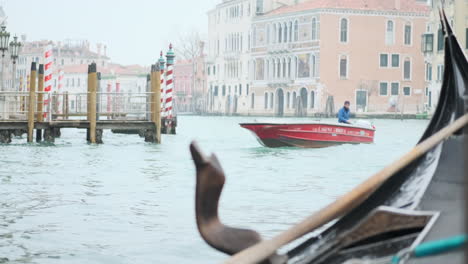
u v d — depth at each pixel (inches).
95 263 279.4
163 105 1396.4
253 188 514.9
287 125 914.1
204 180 137.1
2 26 1201.4
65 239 320.8
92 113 975.0
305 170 660.7
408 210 161.3
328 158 802.2
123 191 489.4
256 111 3700.8
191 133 1497.3
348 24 3211.1
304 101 3324.3
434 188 180.4
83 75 5728.3
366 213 181.6
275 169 671.1
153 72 1035.3
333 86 3211.1
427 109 2847.0
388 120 2751.0
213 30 4224.9
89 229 345.4
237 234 142.5
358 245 162.4
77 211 397.4
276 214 392.8
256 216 384.8
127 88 5457.7
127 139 1179.9
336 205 156.9
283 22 3447.3
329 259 163.3
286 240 147.6
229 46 4025.6
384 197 185.5
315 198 461.1
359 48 3216.0
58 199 443.5
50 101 969.5
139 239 322.7
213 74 4202.8
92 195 465.7
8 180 546.0
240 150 932.6
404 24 3243.1
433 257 136.8
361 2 3228.3
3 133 981.8
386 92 3243.1
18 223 358.3
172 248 306.2
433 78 2632.9
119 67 6087.6
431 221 153.8
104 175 597.3
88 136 1027.9
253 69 3718.0
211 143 1107.3
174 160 762.8
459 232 144.9
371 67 3223.4
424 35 2605.8
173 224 359.9
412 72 3257.9
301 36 3316.9
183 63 4724.4
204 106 4288.9
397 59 3245.6
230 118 3319.4
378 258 155.8
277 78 3467.0
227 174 619.2
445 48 221.0
